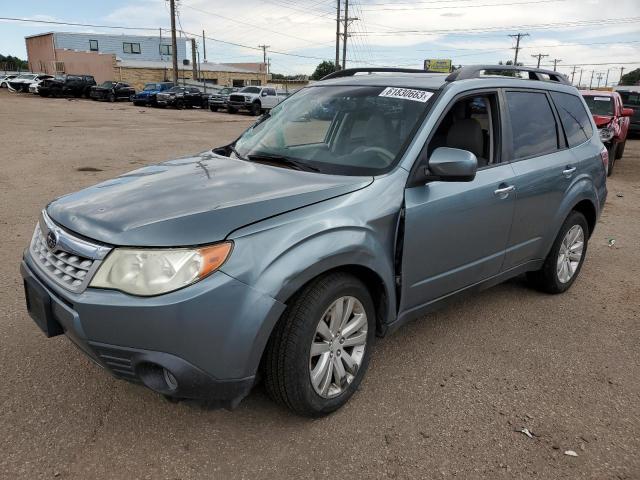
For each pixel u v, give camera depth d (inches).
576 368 143.1
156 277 93.7
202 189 115.4
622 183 443.8
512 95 161.6
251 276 97.3
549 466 106.0
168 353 94.4
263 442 109.1
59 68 2405.3
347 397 120.6
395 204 120.9
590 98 519.5
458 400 126.3
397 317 130.3
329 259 106.1
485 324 167.2
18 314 158.6
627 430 118.0
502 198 148.7
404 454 107.7
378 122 137.9
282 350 105.3
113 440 107.9
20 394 121.0
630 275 217.9
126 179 129.9
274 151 144.5
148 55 2790.4
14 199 299.7
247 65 3550.7
